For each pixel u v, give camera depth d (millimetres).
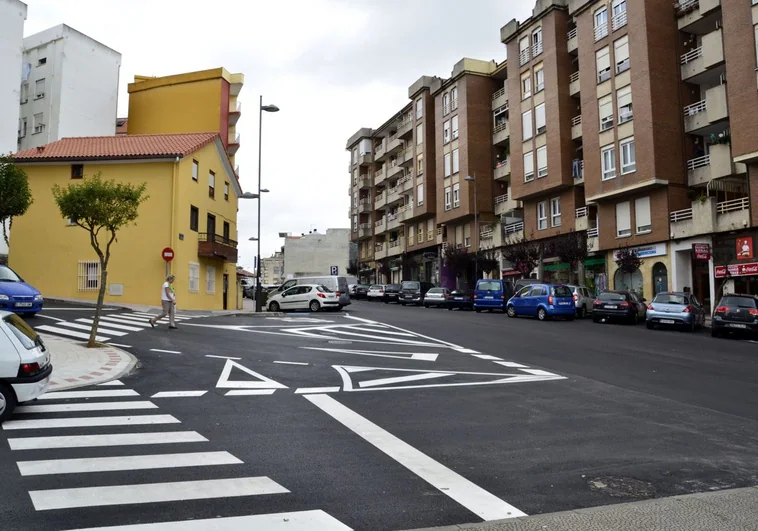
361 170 71750
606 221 32875
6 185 14312
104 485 4898
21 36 36438
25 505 4422
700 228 27188
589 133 33656
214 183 34562
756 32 24641
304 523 4172
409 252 58156
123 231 28719
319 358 13398
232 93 46469
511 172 40500
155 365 12047
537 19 38375
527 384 10305
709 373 11664
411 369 11977
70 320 19609
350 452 6043
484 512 4465
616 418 7758
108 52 48062
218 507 4441
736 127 25281
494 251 42594
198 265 31656
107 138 32688
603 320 25312
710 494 4848
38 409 7945
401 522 4238
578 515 4355
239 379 10586
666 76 30141
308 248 81250
